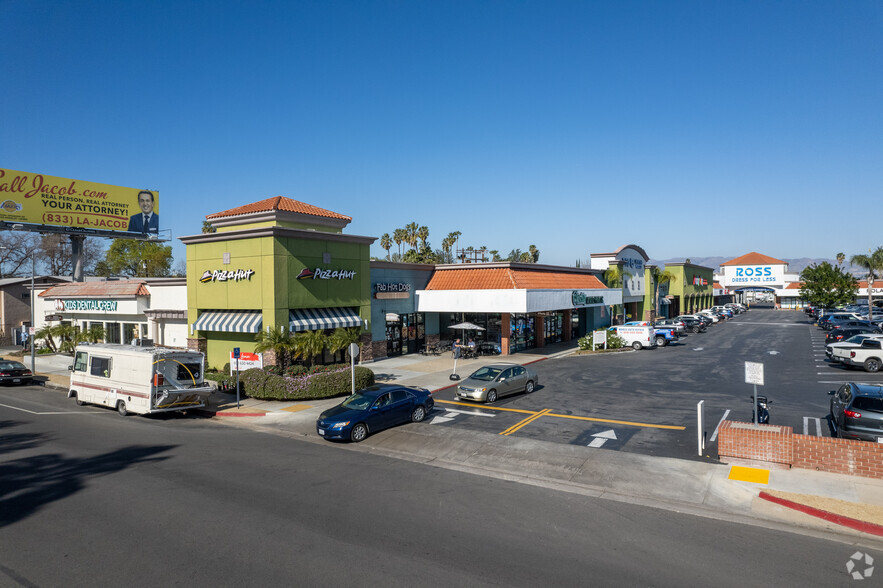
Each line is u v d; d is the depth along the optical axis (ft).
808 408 65.31
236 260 93.30
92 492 39.86
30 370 104.53
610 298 154.51
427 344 126.82
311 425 63.46
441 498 38.86
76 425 64.54
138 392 68.85
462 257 140.97
